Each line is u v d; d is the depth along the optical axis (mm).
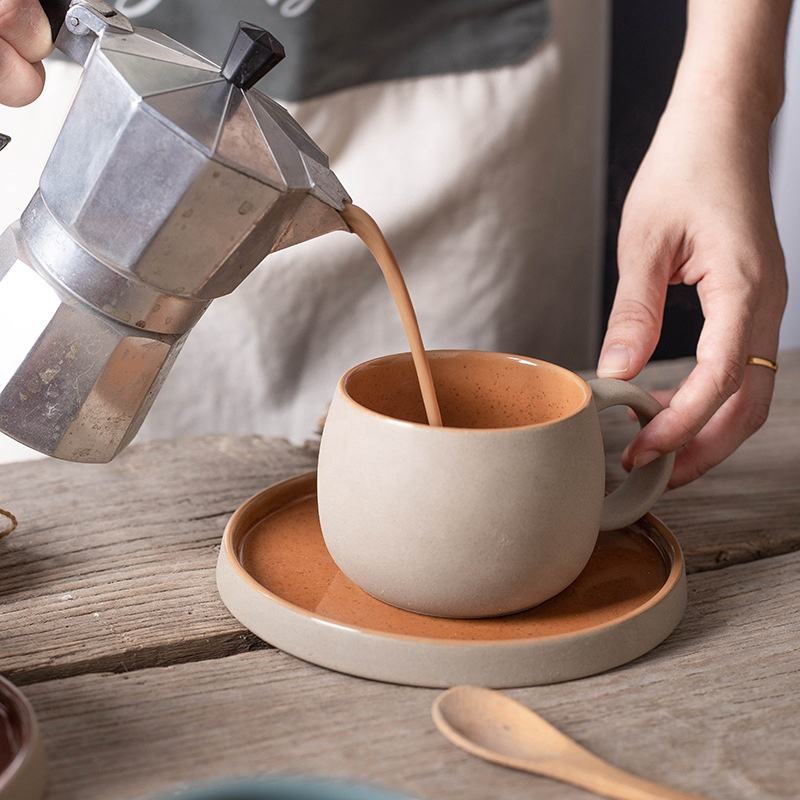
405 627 646
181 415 1306
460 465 606
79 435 656
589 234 1451
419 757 550
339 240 1263
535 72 1289
